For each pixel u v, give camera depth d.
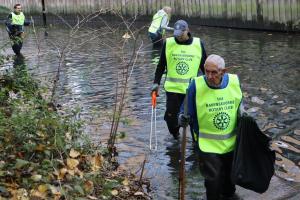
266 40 15.14
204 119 5.22
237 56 12.84
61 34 19.95
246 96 9.05
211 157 5.18
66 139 6.11
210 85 5.21
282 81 9.96
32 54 14.81
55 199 4.75
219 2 18.77
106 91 9.85
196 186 5.79
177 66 6.89
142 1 22.27
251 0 17.44
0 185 4.80
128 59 13.25
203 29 18.75
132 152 6.76
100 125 7.73
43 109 6.53
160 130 7.54
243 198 5.50
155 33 15.12
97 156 6.07
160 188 5.77
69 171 5.30
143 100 9.09
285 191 5.61
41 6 27.42
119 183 5.66
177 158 6.57
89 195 5.09
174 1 20.70
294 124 7.61
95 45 15.98
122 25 22.05
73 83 10.66
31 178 4.96
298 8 15.98
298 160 6.39
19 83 8.22
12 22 15.58
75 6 25.86
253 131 4.99
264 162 5.04
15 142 5.69
